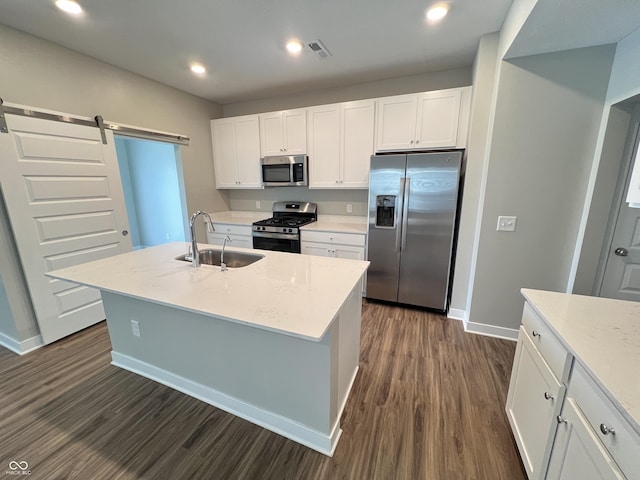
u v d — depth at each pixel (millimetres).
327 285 1479
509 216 2221
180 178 3623
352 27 2102
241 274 1670
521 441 1286
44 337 2307
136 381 1910
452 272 2893
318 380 1340
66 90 2393
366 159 3148
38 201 2189
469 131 2590
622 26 1582
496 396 1750
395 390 1807
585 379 862
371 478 1275
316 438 1416
